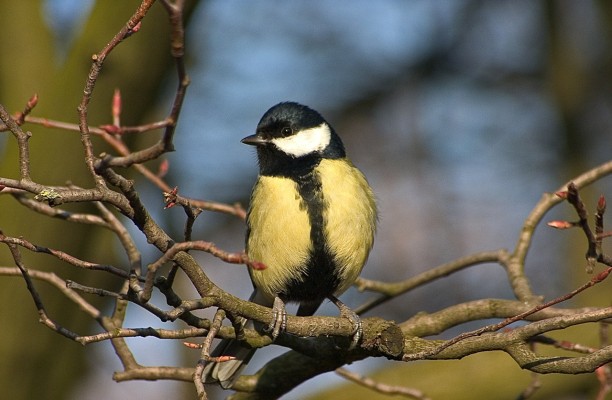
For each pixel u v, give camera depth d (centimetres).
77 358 1038
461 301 1505
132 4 950
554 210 1495
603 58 1512
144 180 1280
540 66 1582
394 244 1584
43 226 949
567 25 1457
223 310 607
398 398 1102
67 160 950
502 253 848
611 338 1015
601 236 546
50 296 966
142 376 750
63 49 1182
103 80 955
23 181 531
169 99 1384
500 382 1103
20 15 1073
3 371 961
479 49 1617
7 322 953
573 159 1421
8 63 1057
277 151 865
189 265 579
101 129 759
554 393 1114
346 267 838
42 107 963
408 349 681
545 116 1549
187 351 1333
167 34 958
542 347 971
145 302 555
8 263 949
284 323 649
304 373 771
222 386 779
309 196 820
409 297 1516
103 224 749
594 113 1505
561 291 1421
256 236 836
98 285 1041
